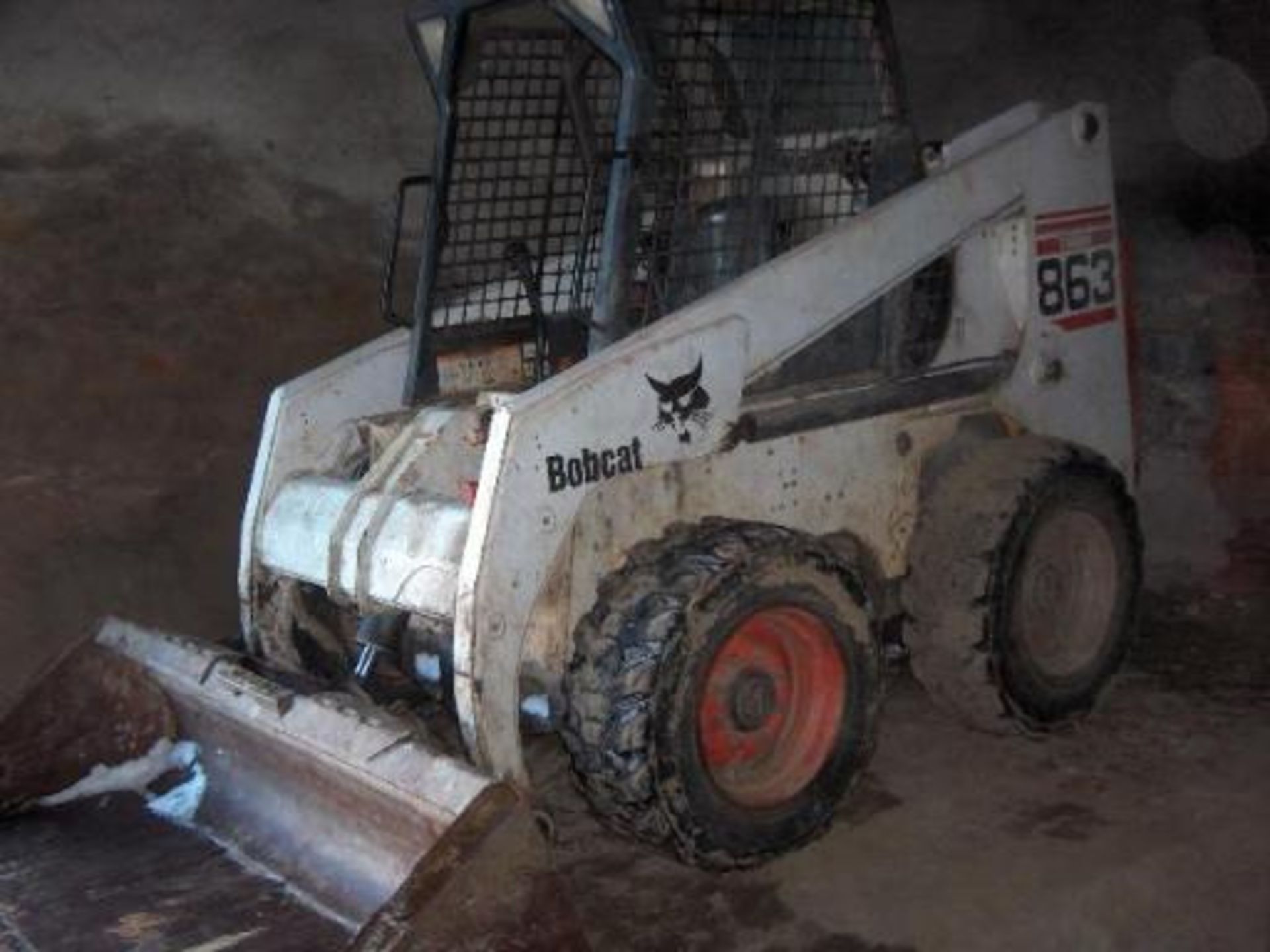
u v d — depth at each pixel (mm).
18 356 4188
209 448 4531
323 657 3568
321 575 3326
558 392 2938
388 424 3480
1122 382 4219
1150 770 3578
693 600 2910
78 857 2988
